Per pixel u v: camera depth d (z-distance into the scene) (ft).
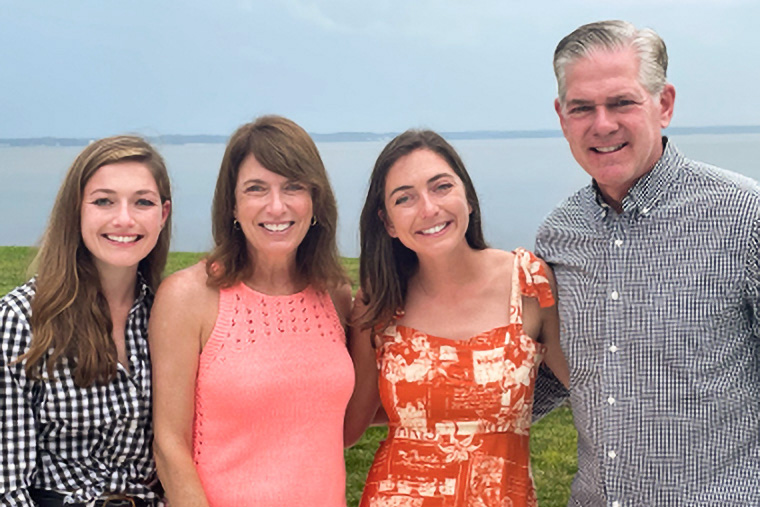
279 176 8.89
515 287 9.78
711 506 8.29
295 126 9.11
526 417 9.83
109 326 8.58
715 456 8.34
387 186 9.68
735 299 8.30
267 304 9.29
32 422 8.09
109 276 8.84
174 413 8.74
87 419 8.30
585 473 9.17
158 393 8.75
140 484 8.70
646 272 8.63
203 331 8.99
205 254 9.40
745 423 8.36
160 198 8.96
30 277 8.74
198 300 8.98
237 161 9.05
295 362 9.06
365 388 10.52
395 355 9.88
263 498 8.75
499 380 9.52
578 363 9.08
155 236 8.80
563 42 9.12
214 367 8.83
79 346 8.24
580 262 9.11
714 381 8.34
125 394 8.58
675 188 8.66
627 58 8.60
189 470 8.55
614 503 8.73
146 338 9.05
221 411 8.80
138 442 8.73
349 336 10.43
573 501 9.37
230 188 9.12
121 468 8.64
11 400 7.97
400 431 9.86
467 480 9.43
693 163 8.82
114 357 8.48
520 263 9.84
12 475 7.91
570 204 9.63
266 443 8.89
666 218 8.60
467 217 9.68
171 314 8.84
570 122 8.96
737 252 8.26
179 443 8.66
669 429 8.46
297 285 9.71
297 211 8.99
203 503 8.51
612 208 9.02
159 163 8.98
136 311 9.06
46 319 8.09
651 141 8.66
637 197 8.71
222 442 8.85
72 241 8.43
